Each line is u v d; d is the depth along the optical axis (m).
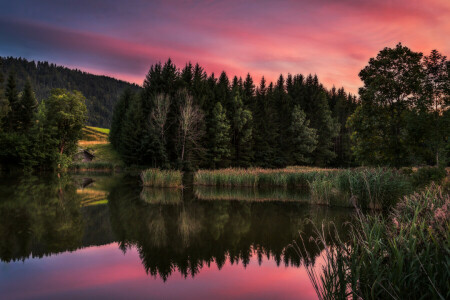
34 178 35.12
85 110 52.56
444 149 18.20
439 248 3.82
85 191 24.25
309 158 62.56
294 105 72.44
